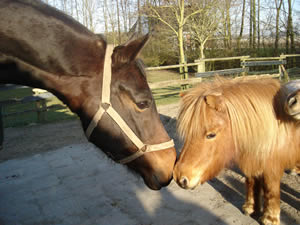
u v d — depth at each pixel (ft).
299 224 7.48
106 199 9.83
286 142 6.50
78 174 12.30
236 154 6.64
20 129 22.62
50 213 9.06
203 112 6.08
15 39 4.64
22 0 4.79
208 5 42.91
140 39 4.79
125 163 5.63
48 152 15.90
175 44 57.16
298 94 5.40
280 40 57.47
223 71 30.25
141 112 5.10
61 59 4.83
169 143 5.52
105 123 4.99
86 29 5.24
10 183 11.62
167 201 9.37
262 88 6.65
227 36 55.67
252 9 58.34
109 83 4.87
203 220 8.03
